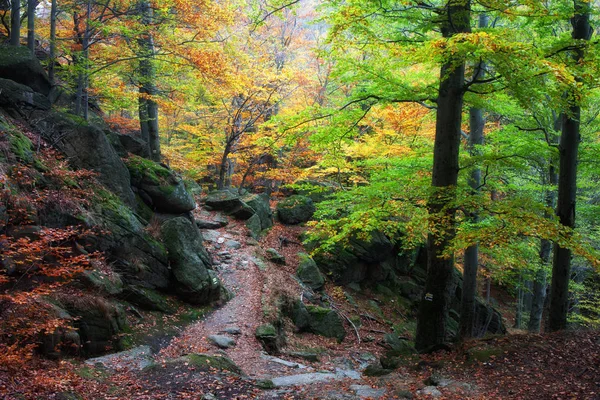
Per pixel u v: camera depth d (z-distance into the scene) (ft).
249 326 41.37
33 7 45.73
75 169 39.45
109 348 29.27
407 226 31.35
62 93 54.19
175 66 49.03
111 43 50.06
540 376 24.49
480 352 28.78
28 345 21.20
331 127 36.99
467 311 43.73
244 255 57.41
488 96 37.83
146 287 39.47
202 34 46.75
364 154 51.90
